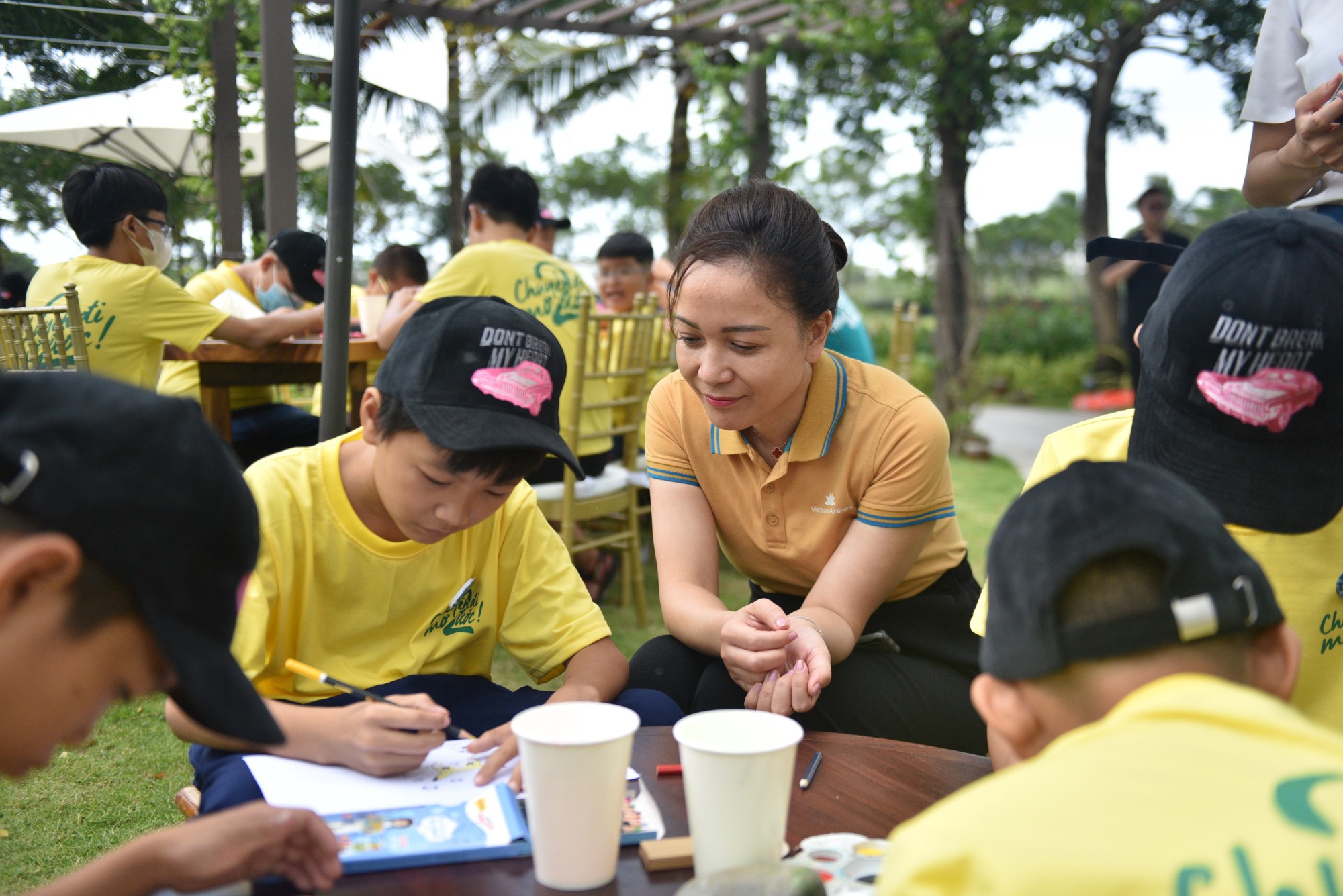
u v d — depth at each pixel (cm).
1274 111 218
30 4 569
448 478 144
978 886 71
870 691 191
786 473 201
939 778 140
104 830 227
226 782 131
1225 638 84
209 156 621
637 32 809
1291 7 213
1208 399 125
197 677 88
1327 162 192
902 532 195
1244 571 84
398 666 171
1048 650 85
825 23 817
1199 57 1111
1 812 235
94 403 86
